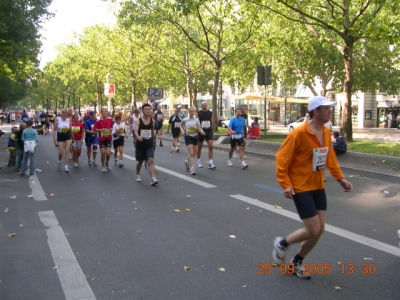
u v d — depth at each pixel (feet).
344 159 40.06
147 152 32.89
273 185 32.30
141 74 125.08
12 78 110.42
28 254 17.51
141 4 68.90
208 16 72.49
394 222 21.91
